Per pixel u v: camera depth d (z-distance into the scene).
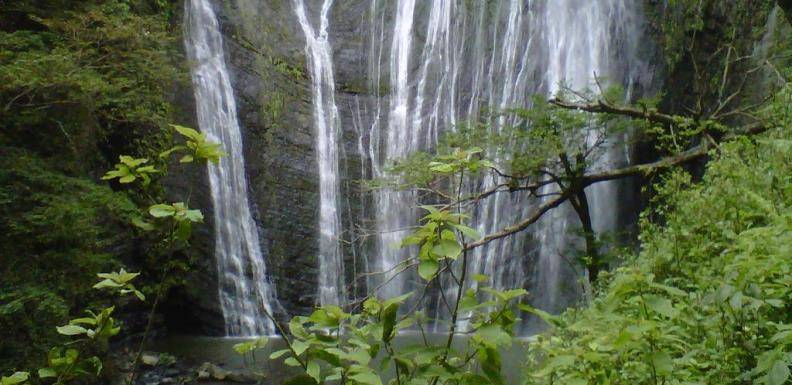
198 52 17.05
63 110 11.88
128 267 14.04
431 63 19.58
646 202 17.58
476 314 2.66
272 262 16.78
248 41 18.00
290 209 17.28
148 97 13.88
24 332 8.73
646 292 3.53
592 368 3.36
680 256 5.52
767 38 15.64
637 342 2.95
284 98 18.03
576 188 11.30
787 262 3.38
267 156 17.38
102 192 10.75
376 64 19.41
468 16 19.83
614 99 12.16
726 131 10.99
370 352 2.43
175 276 15.02
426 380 2.49
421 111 19.17
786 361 2.91
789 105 7.23
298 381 2.36
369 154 18.55
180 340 14.79
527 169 11.34
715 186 5.89
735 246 4.20
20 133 11.20
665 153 17.09
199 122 16.38
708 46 17.72
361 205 18.05
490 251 17.52
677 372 3.35
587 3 19.94
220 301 15.77
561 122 11.68
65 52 10.89
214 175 16.31
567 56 19.66
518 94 19.23
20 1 12.56
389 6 19.97
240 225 16.55
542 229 17.91
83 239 10.23
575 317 4.85
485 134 11.70
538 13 19.81
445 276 17.23
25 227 9.44
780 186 5.34
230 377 11.28
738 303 3.07
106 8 12.89
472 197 11.17
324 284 17.19
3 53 10.24
